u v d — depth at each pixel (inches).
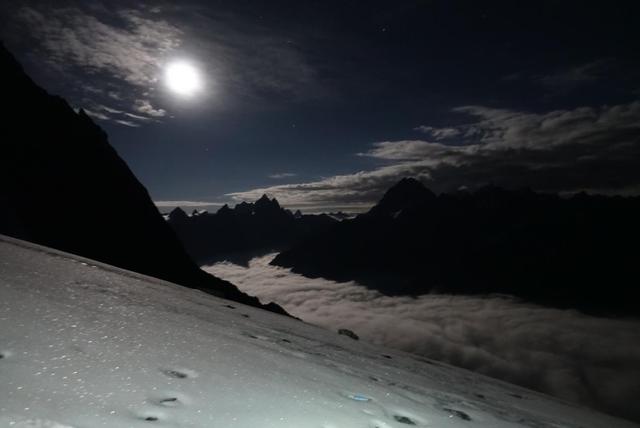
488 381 461.1
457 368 535.8
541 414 287.9
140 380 116.4
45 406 87.0
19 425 76.7
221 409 110.7
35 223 1828.2
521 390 472.1
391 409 157.2
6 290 180.1
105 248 2096.5
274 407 122.6
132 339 156.3
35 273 263.1
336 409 137.2
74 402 92.6
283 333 346.9
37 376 100.3
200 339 192.7
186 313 286.8
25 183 1947.6
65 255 536.1
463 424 165.9
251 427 104.3
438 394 231.3
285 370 176.2
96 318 174.4
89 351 128.6
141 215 2600.9
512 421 208.4
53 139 2372.0
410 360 456.1
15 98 2331.4
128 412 95.4
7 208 1742.1
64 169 2266.2
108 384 107.7
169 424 94.3
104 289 284.5
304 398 139.0
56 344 126.5
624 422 455.8
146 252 2345.0
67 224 2005.4
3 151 1972.2
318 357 249.3
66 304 185.8
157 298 326.3
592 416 400.2
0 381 92.2
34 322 142.4
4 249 362.9
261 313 554.3
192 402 110.3
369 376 226.1
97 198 2342.5
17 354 110.6
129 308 225.3
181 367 138.2
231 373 146.1
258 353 198.8
